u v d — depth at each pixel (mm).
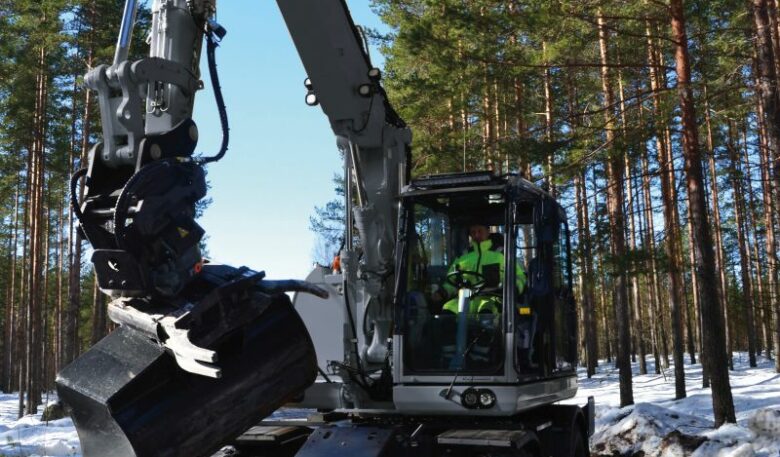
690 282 37688
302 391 4789
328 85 6758
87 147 24078
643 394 21844
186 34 5016
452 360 6875
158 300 4332
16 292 42625
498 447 6402
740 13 15047
